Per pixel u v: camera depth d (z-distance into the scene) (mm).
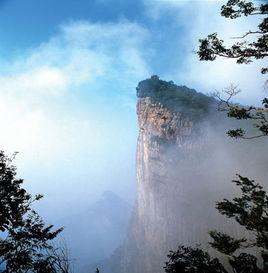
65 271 14172
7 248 14922
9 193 15617
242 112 15555
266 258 17656
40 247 15266
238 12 14117
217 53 14727
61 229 16078
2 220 15109
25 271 14953
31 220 15992
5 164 15906
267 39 13594
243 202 17531
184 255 17766
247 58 14398
